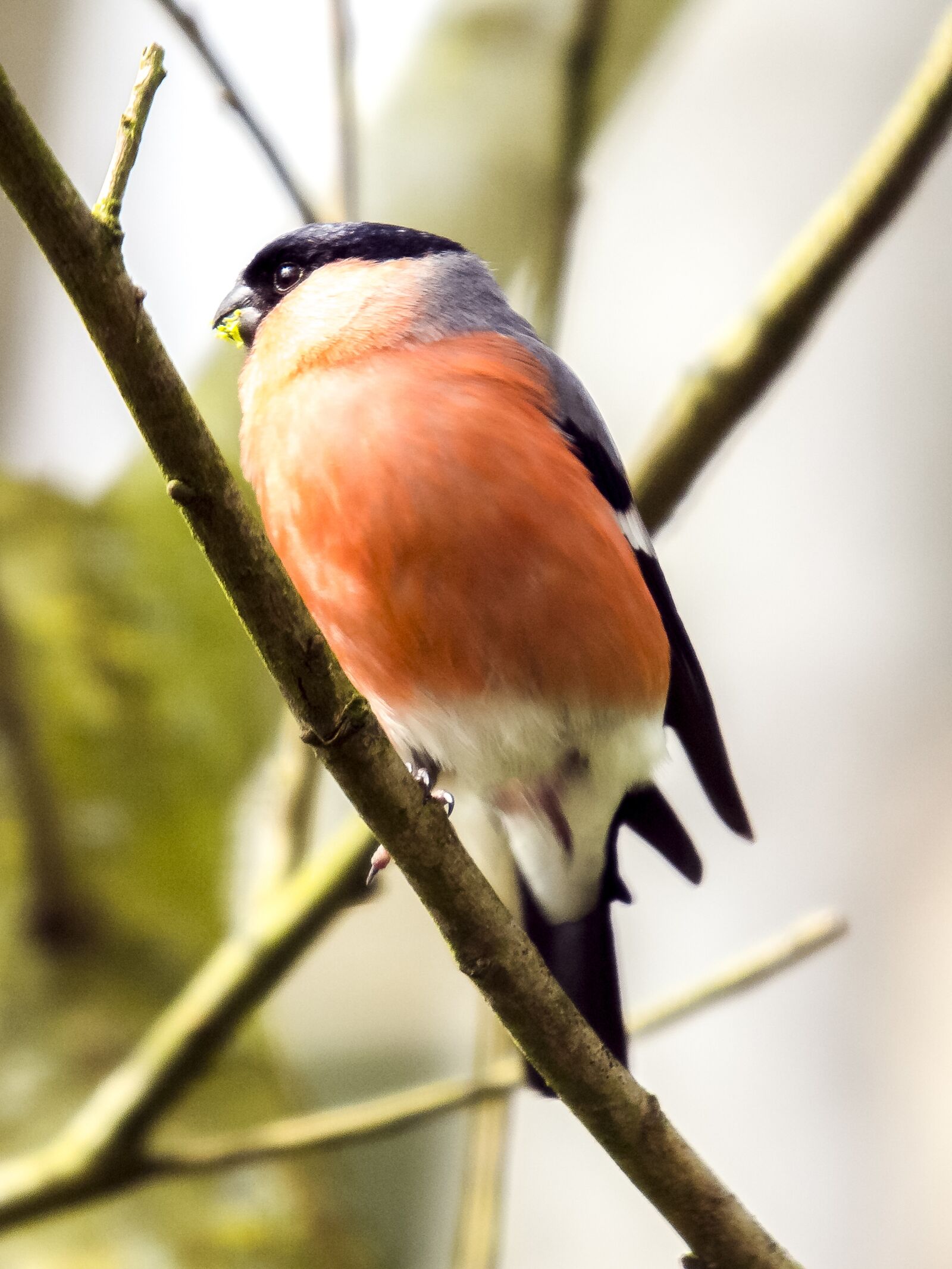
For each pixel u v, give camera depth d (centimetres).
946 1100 1343
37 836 837
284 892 736
